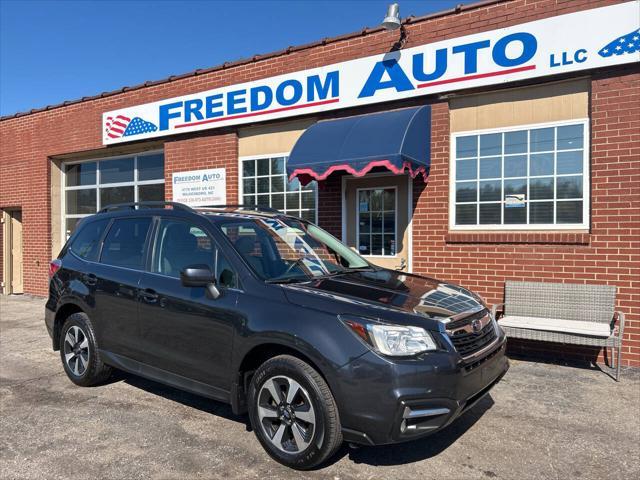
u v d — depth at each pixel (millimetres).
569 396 4832
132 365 4508
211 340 3852
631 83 5777
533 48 6203
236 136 8875
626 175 5812
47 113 11578
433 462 3533
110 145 10500
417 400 3094
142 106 9914
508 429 4078
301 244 4602
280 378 3471
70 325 5160
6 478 3312
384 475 3357
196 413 4422
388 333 3199
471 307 3814
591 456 3631
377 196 7504
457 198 6922
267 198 8648
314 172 6652
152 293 4309
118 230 5059
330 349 3238
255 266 3959
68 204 12016
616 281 5875
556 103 6312
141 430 4059
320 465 3482
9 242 12422
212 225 4250
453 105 6906
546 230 6387
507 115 6586
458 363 3252
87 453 3658
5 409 4512
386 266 7387
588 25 5906
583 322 5777
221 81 8859
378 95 7258
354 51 7465
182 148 9516
